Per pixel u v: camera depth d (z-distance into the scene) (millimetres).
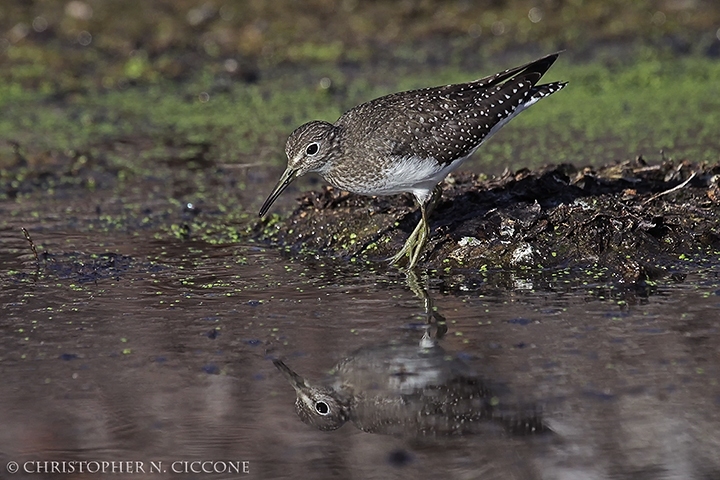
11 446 9156
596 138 19328
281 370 10445
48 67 24156
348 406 9797
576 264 13094
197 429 9398
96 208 16594
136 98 23203
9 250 14500
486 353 10586
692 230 13492
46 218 16172
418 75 23703
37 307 12219
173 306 12188
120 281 13141
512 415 9406
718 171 14922
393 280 12969
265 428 9406
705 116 20297
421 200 13320
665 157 17594
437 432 9328
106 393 10016
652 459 8664
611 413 9352
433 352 10688
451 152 13039
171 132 21031
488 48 24844
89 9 26000
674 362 10234
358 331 11289
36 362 10672
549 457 8773
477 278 12883
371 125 13016
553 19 25812
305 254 14234
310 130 13203
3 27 25312
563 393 9703
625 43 25078
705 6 26188
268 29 25750
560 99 22328
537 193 14289
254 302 12266
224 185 17875
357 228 14336
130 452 9055
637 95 22203
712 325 11070
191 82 23953
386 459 8891
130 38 25219
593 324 11211
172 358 10727
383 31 25641
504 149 19031
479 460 8820
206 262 13914
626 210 13555
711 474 8438
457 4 26422
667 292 12102
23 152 19781
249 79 24062
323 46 25188
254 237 15109
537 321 11375
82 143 20422
